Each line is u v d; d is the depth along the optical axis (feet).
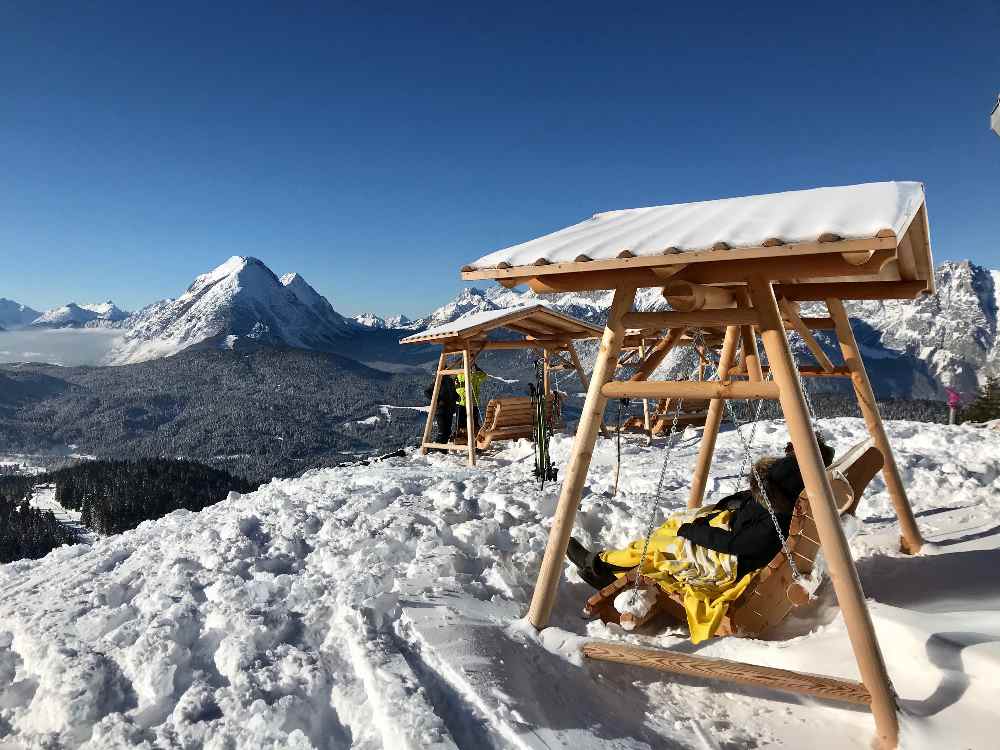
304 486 24.91
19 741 9.04
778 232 8.59
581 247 10.23
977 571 12.99
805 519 11.27
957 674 8.84
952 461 26.27
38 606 12.97
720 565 12.02
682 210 11.99
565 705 9.14
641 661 9.93
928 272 12.52
